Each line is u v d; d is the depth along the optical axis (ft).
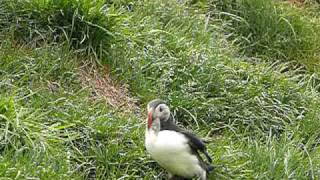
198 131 33.24
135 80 34.60
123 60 35.14
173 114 33.37
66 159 28.50
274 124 35.04
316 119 35.63
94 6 35.12
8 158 27.43
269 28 42.47
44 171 27.02
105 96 33.71
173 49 36.91
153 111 28.17
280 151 31.73
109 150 29.66
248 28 42.47
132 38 36.06
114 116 31.63
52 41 34.45
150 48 36.11
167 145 27.68
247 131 34.27
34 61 32.91
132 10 38.83
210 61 36.42
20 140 28.37
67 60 33.81
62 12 34.68
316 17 45.88
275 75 37.93
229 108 34.73
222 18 42.91
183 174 28.76
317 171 31.58
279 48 42.11
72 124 29.94
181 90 34.27
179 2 41.39
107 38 35.14
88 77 34.17
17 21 34.50
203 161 29.32
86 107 31.40
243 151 31.76
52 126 29.45
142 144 30.35
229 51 39.65
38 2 34.63
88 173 29.12
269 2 43.52
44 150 28.09
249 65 38.22
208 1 43.24
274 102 36.17
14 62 32.30
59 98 31.19
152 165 30.07
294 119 35.60
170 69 35.12
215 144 31.99
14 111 28.81
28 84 32.04
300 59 41.83
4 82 30.99
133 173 29.40
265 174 30.58
